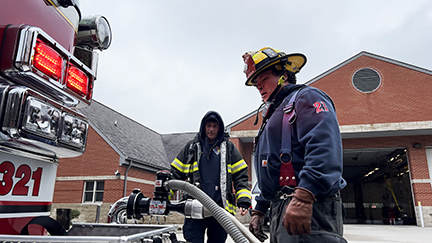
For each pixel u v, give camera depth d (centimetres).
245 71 153
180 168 263
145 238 75
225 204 243
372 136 1579
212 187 250
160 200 134
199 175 253
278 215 125
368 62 1546
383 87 1502
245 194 247
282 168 125
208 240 246
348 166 2703
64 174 1606
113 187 1538
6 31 91
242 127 1573
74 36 129
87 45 143
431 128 1402
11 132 82
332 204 117
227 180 248
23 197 100
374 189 3372
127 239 62
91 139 1636
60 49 102
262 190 136
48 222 90
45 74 95
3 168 92
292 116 126
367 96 1510
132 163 1622
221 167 250
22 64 88
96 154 1606
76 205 1533
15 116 82
